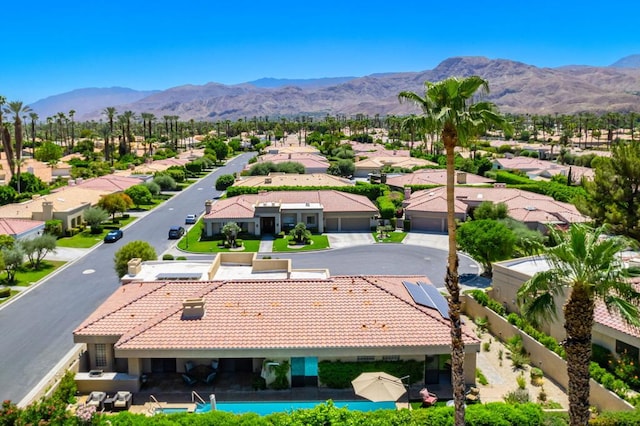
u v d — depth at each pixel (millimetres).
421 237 68875
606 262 18469
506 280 39688
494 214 64562
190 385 28953
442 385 29250
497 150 174250
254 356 28031
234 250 63312
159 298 32594
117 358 29797
